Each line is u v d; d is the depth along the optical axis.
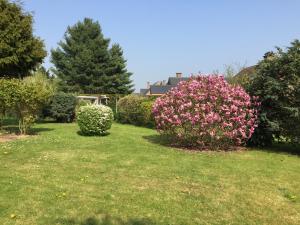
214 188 7.10
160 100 12.26
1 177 7.44
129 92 49.41
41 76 24.94
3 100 13.61
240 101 11.52
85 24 49.31
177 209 5.90
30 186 6.87
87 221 5.31
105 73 47.56
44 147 11.17
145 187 7.04
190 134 11.46
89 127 14.80
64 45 48.66
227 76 28.75
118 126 21.19
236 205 6.20
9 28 19.39
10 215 5.45
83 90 46.12
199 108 11.16
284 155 11.09
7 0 19.81
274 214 5.87
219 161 9.67
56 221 5.29
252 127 11.77
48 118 24.34
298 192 7.05
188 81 12.07
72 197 6.32
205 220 5.51
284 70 11.82
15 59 19.69
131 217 5.51
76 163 9.00
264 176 8.16
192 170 8.47
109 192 6.65
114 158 9.68
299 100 11.60
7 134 14.58
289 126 11.86
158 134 15.84
